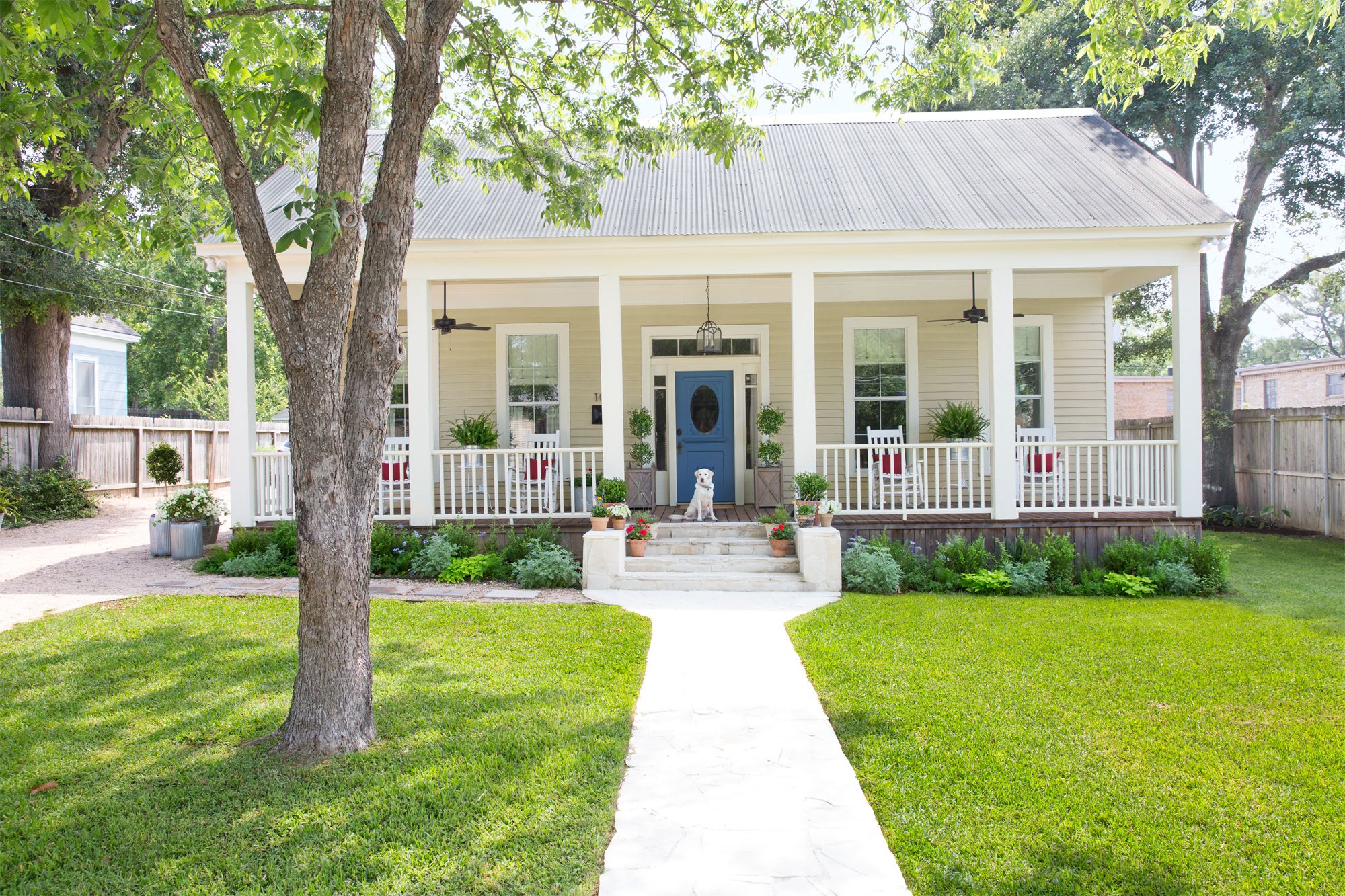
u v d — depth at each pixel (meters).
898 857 3.28
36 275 14.23
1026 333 11.97
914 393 11.74
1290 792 3.82
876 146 11.89
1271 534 12.97
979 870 3.17
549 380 11.91
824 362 11.82
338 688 4.28
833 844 3.39
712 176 11.08
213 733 4.50
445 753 4.24
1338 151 14.91
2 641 6.25
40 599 7.84
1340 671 5.63
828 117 13.14
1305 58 14.14
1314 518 12.79
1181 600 8.12
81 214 5.97
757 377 11.94
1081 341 11.88
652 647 6.37
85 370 22.12
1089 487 9.42
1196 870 3.17
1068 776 3.99
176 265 29.52
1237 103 15.80
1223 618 7.24
